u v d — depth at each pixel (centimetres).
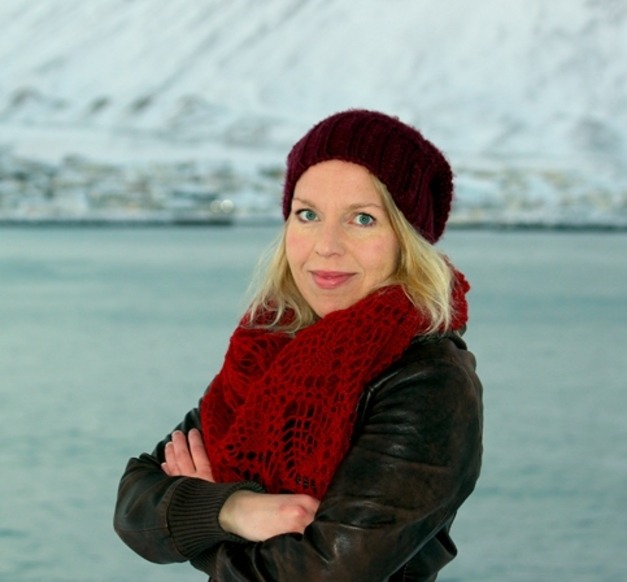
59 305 3916
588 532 1033
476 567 928
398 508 141
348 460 145
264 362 166
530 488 1218
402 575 154
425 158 159
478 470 149
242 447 158
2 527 1020
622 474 1286
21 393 1950
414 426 143
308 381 152
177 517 154
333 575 139
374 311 150
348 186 156
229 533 151
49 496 1154
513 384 2109
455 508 147
